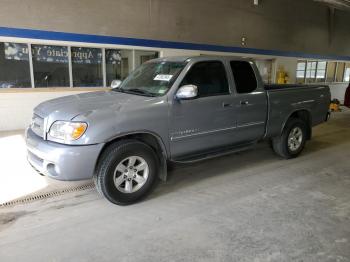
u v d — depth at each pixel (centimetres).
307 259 243
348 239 273
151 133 336
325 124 888
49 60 781
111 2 834
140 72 430
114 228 289
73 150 292
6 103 730
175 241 268
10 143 595
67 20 773
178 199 354
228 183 405
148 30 923
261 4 1208
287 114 480
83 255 247
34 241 266
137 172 338
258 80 442
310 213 321
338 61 1631
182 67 373
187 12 999
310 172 453
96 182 324
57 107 328
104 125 303
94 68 861
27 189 377
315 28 1452
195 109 368
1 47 711
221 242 266
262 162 498
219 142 405
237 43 1164
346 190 386
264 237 275
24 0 705
